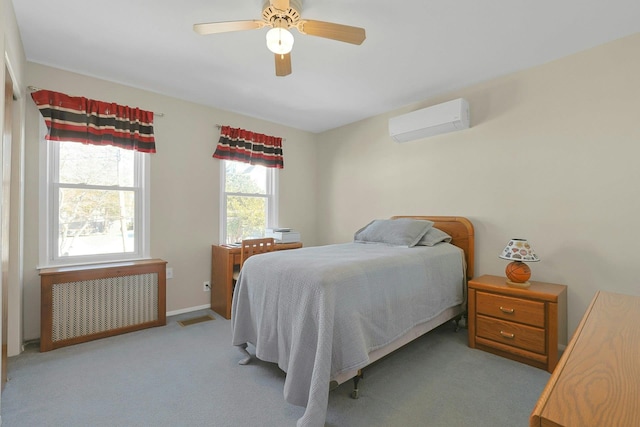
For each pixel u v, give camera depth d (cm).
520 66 268
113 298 280
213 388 195
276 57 200
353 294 181
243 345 232
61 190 278
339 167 447
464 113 299
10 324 234
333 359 167
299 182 461
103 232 301
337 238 449
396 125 345
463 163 313
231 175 392
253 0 187
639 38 218
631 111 221
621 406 61
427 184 343
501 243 286
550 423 58
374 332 190
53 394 187
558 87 254
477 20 204
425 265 243
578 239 243
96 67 272
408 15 200
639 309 129
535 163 266
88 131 281
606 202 231
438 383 202
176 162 341
